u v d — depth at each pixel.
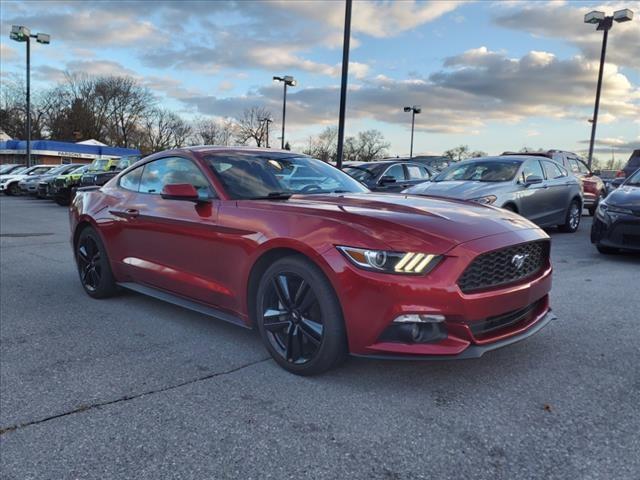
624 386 3.12
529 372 3.33
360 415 2.79
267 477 2.26
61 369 3.46
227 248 3.64
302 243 3.13
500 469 2.30
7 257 7.75
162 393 3.08
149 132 81.38
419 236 2.93
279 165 4.43
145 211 4.42
